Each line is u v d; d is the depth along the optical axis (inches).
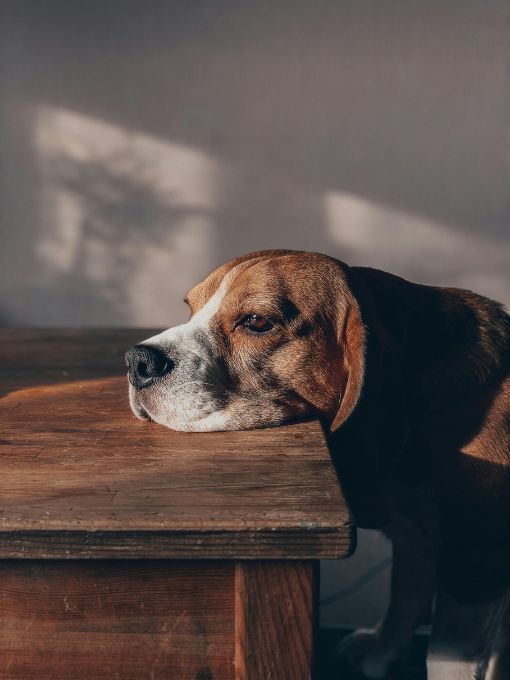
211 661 49.5
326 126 232.1
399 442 71.6
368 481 69.0
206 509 48.9
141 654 49.6
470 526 71.9
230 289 72.7
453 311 78.0
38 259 241.9
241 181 236.1
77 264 241.8
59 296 243.3
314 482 53.7
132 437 65.0
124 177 237.5
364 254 236.7
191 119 234.1
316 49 229.5
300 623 48.2
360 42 228.5
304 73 230.5
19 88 234.7
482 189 231.8
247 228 237.8
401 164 232.2
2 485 53.5
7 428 67.4
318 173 234.1
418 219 234.2
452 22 226.4
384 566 141.3
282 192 235.6
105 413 72.4
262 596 48.2
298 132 232.8
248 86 231.9
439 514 75.3
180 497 51.1
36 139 236.7
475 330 76.7
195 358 69.4
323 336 71.0
